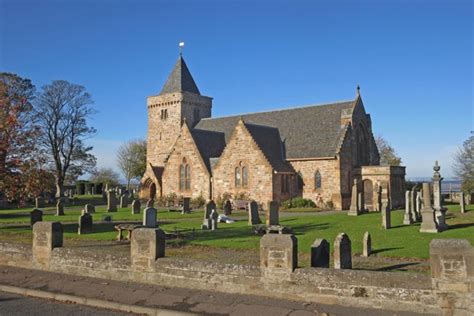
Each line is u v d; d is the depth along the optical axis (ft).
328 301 36.09
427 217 80.02
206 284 41.11
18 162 86.94
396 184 162.20
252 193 160.97
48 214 140.46
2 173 85.35
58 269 49.67
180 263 42.55
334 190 157.28
